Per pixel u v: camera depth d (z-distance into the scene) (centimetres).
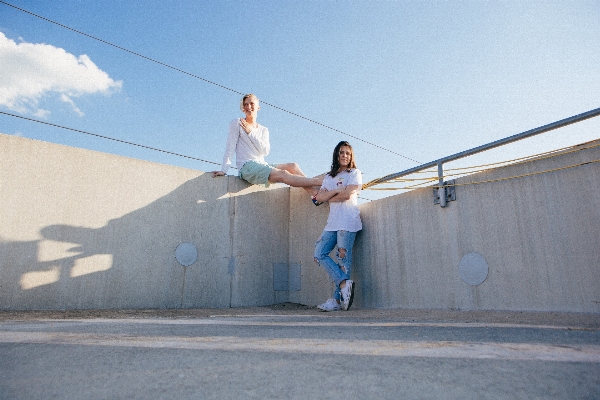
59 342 130
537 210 260
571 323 188
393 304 344
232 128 453
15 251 310
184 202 405
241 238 432
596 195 234
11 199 314
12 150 321
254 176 432
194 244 402
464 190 304
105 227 355
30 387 79
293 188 480
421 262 326
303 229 456
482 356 103
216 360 101
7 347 120
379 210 371
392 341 129
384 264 358
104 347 120
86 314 296
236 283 418
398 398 70
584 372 85
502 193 280
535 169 263
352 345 122
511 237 271
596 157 235
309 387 77
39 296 315
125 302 354
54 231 329
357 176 370
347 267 361
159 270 377
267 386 78
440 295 309
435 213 322
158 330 167
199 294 395
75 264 335
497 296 273
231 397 72
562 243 246
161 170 397
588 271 233
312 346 120
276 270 449
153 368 93
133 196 376
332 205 379
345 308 345
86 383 81
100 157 363
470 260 292
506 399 69
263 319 241
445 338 135
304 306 427
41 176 330
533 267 258
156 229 383
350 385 78
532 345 118
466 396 71
